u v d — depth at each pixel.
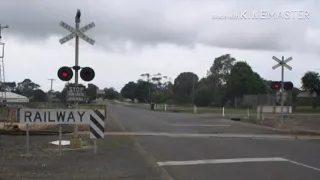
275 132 26.86
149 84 162.25
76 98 16.05
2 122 28.34
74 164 12.08
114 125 30.31
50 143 17.62
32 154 14.05
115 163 12.51
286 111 51.78
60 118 14.41
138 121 35.94
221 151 16.34
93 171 11.01
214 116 46.34
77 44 16.30
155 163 12.91
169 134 23.77
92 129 14.22
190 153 15.66
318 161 13.85
